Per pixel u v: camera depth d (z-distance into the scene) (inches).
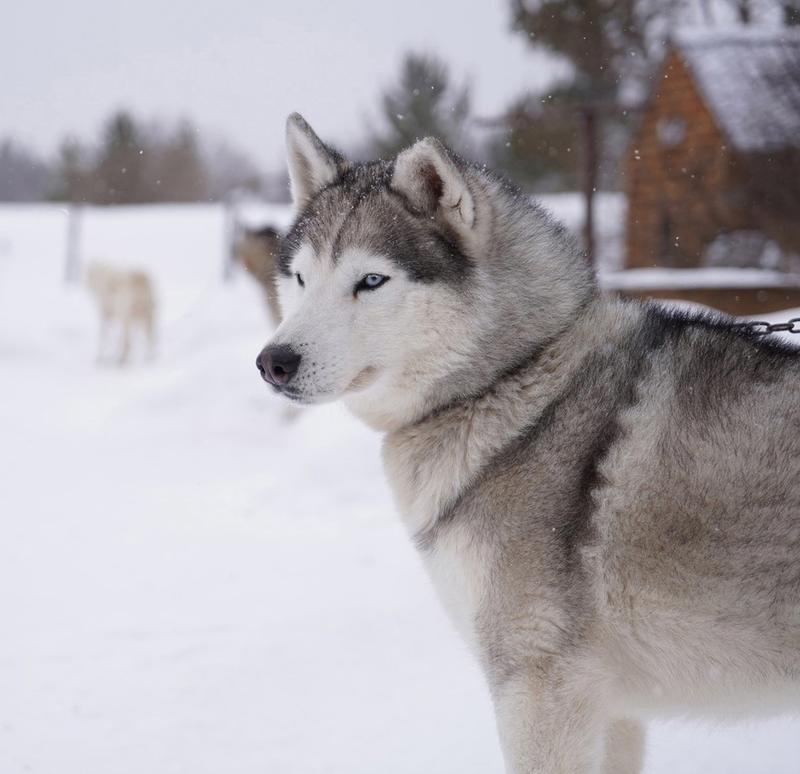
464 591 107.8
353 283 113.4
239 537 251.0
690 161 495.2
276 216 900.6
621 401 105.3
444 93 748.6
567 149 660.7
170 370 599.5
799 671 97.7
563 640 101.8
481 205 112.6
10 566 234.1
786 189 408.5
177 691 159.9
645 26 675.4
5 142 1638.8
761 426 98.7
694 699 103.7
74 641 183.6
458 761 133.8
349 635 176.4
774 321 203.9
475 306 111.0
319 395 111.4
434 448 112.7
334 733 145.0
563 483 104.3
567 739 102.0
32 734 146.4
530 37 684.1
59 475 336.8
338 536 242.4
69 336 743.7
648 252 531.5
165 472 336.5
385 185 117.8
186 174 1498.5
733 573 97.1
